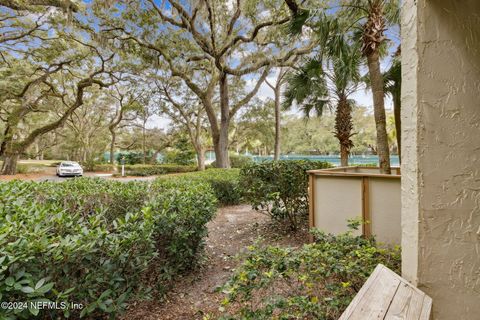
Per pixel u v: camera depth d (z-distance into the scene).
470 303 1.12
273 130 18.83
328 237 1.93
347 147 5.66
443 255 1.15
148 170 18.64
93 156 24.77
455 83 1.17
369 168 4.53
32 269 1.31
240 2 9.16
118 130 25.55
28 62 12.72
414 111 1.20
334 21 3.79
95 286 1.55
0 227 1.51
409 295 1.10
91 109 22.47
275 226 4.34
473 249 1.13
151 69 13.77
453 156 1.16
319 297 1.49
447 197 1.16
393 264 1.54
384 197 2.71
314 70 4.99
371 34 3.41
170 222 2.22
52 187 3.11
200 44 10.41
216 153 13.58
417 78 1.19
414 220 1.21
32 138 15.89
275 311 1.60
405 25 1.26
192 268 2.72
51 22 10.61
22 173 17.33
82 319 1.69
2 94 13.03
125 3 8.84
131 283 1.79
